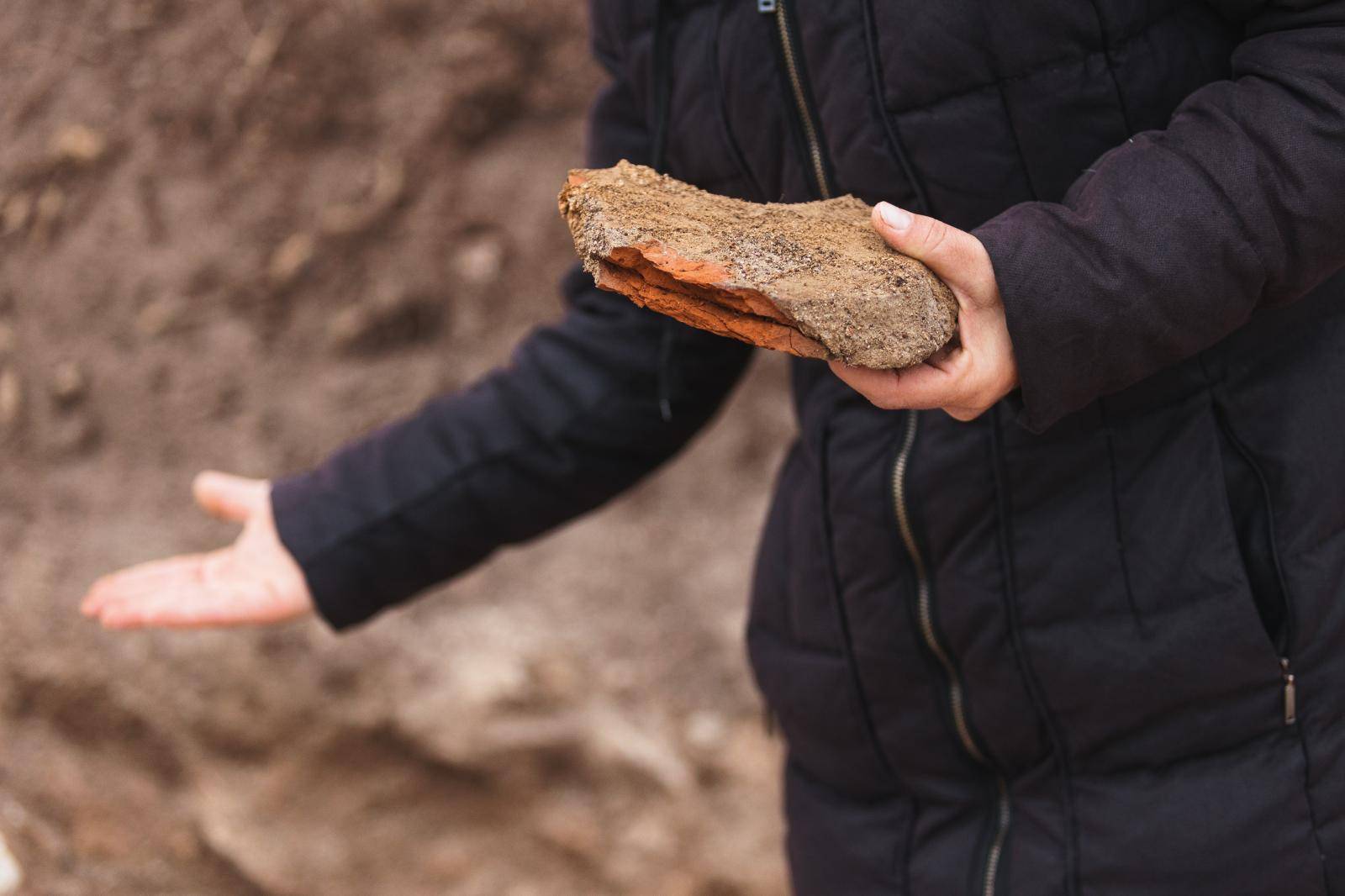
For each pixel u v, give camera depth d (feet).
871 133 3.54
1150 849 3.68
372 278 7.81
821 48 3.54
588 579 7.73
